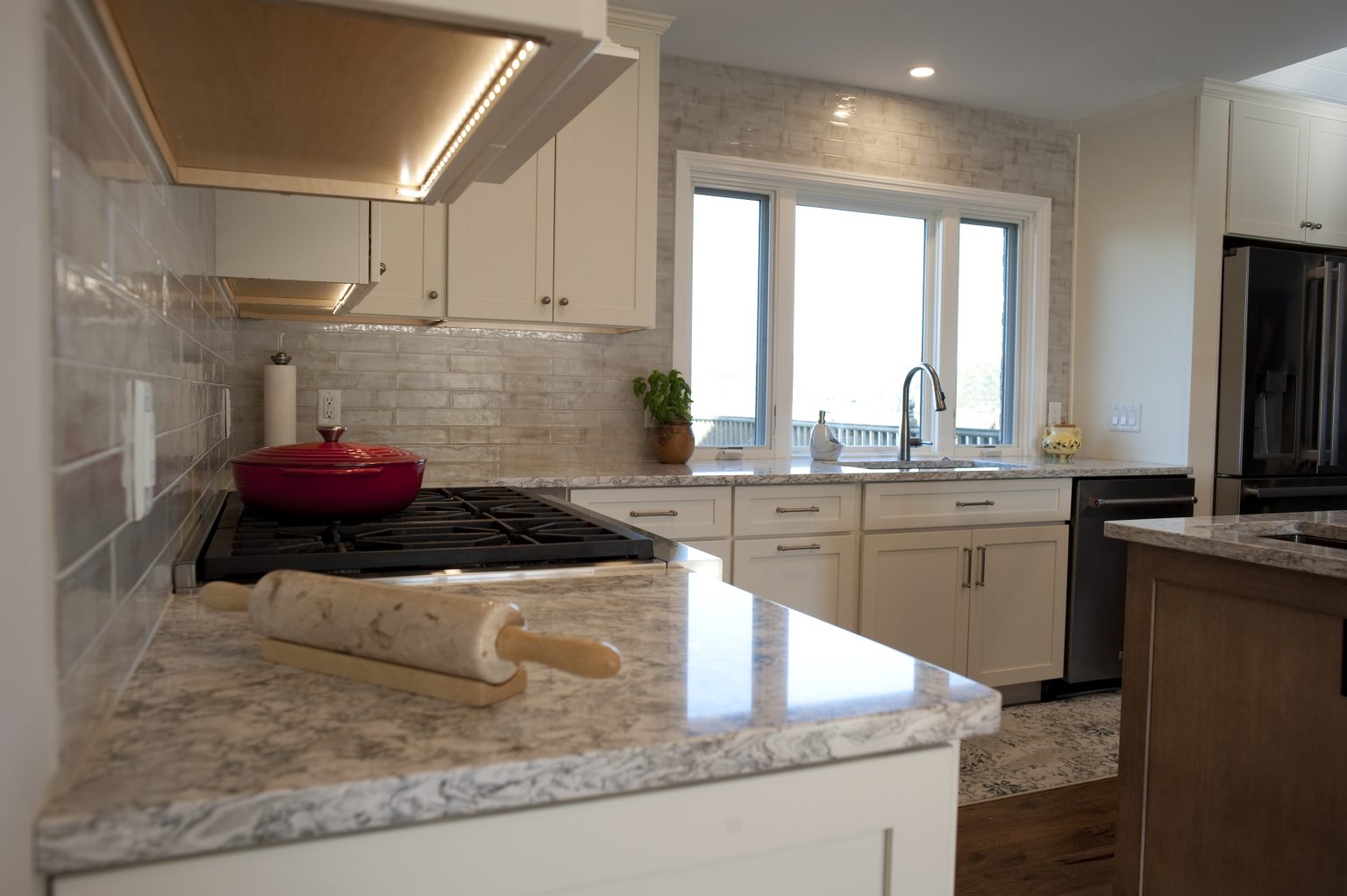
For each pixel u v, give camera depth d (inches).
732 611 43.0
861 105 154.6
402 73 38.6
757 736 27.5
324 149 51.4
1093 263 171.5
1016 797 109.4
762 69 146.5
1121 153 165.5
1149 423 160.6
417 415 127.6
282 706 29.1
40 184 21.6
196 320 59.3
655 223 126.4
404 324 125.9
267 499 59.6
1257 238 160.1
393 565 50.2
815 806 29.5
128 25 32.5
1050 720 137.0
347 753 25.3
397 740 26.3
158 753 25.2
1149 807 82.6
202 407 63.8
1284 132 159.6
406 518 65.7
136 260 34.5
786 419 154.5
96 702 26.5
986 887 89.9
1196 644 78.5
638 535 58.5
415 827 24.8
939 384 154.9
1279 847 71.7
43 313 21.6
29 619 21.3
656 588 48.1
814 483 126.7
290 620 32.3
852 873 30.5
